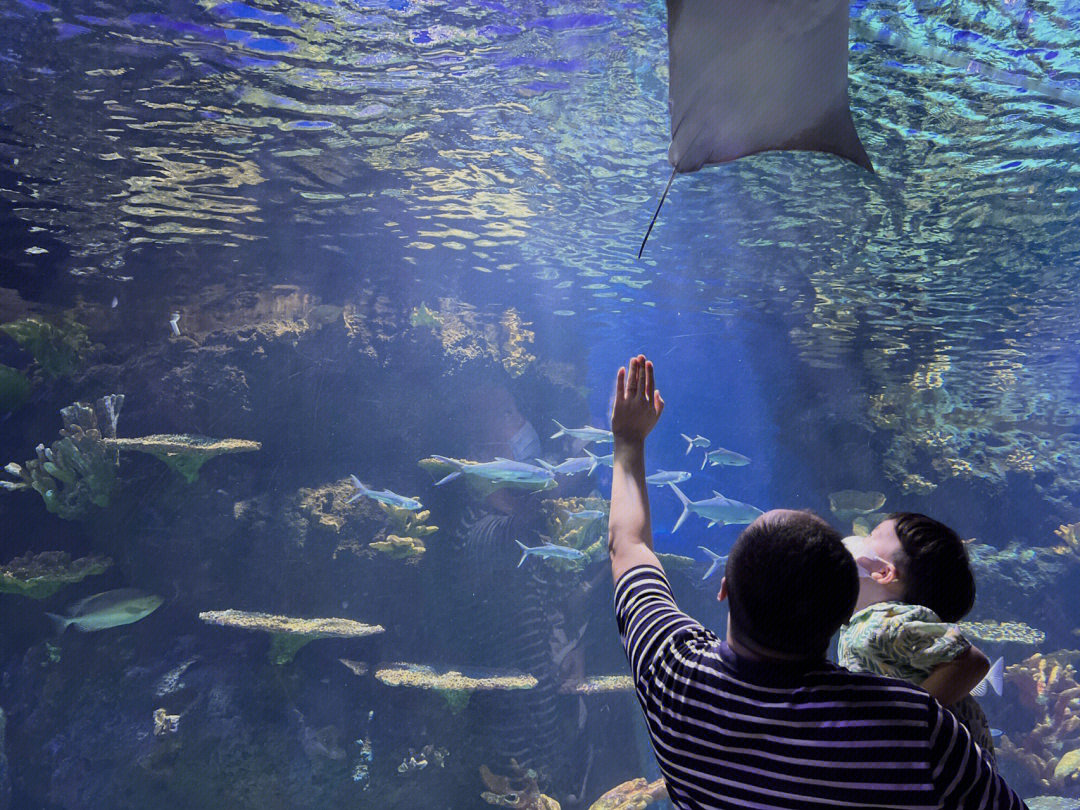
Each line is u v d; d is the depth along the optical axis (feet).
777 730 4.65
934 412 68.59
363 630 33.50
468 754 35.55
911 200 37.83
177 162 36.24
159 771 33.35
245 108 31.45
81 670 35.58
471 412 44.62
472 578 39.17
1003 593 55.01
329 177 38.47
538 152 35.91
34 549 37.91
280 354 40.19
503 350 46.80
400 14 25.12
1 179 37.22
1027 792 42.78
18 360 42.37
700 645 5.30
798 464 69.41
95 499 34.96
